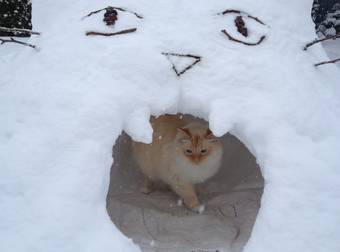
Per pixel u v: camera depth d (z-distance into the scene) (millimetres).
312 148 920
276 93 981
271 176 884
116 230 822
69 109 937
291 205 844
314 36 1189
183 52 1012
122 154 1503
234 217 1211
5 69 1137
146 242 1097
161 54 1002
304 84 1024
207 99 968
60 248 780
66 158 878
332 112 1009
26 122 954
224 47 1027
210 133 1181
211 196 1344
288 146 914
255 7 1115
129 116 946
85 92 952
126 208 1254
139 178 1448
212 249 1068
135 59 988
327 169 891
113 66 982
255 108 955
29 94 996
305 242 806
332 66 1169
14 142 924
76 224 804
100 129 912
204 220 1197
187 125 1244
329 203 852
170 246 1082
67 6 1173
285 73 1019
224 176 1430
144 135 937
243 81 988
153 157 1283
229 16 1077
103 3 1113
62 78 992
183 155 1203
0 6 1637
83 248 780
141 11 1071
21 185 859
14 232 804
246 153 1459
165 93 975
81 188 841
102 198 861
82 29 1062
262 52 1037
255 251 804
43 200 831
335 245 805
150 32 1032
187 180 1253
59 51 1044
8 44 1481
